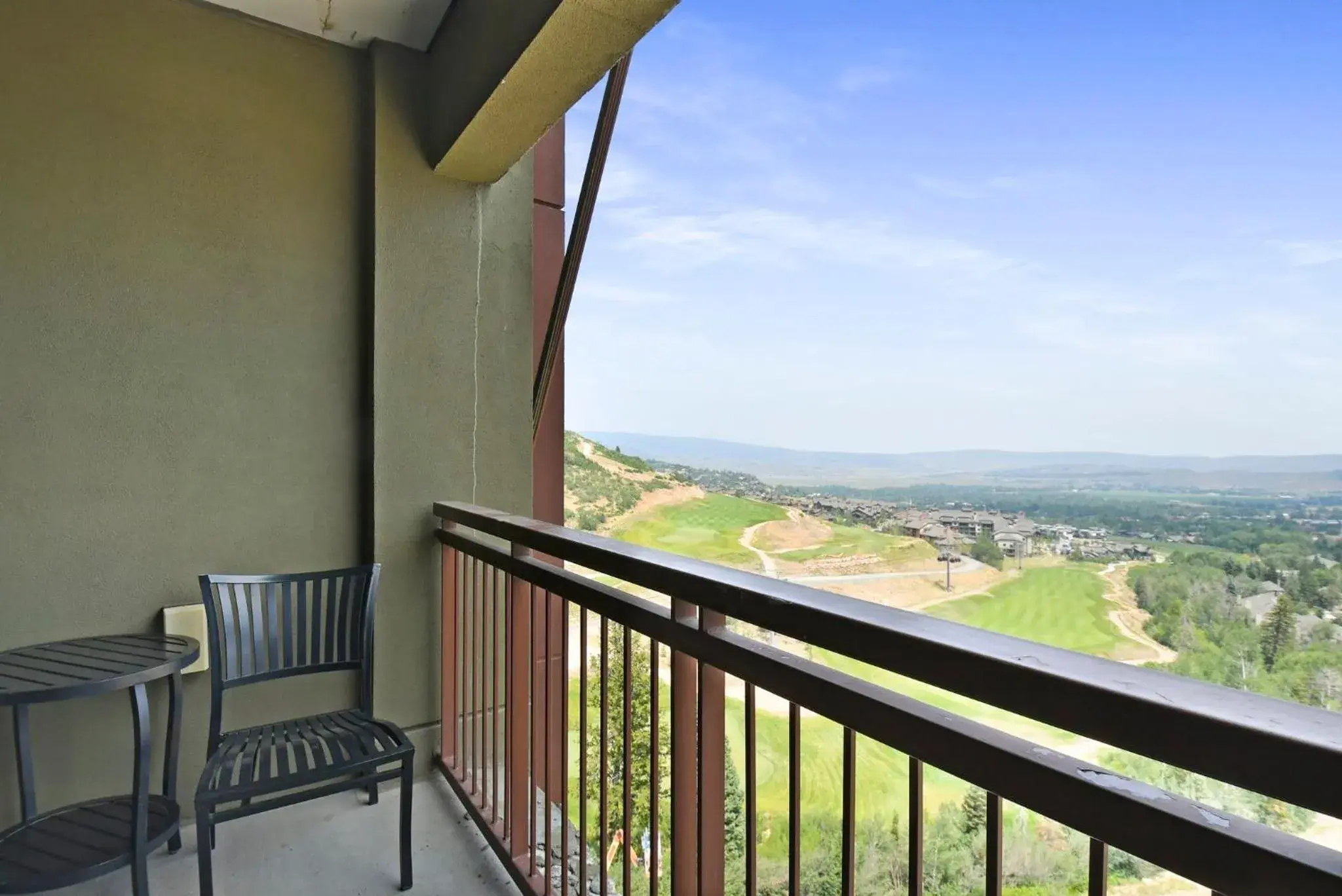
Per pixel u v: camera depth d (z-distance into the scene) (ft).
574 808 8.27
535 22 5.53
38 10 6.41
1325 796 1.41
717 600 3.38
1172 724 1.68
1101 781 1.92
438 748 8.21
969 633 2.34
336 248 7.91
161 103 6.95
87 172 6.61
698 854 3.68
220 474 7.30
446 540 7.86
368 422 8.00
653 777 4.12
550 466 10.87
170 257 7.01
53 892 5.92
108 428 6.75
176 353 7.06
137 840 5.36
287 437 7.65
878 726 2.56
